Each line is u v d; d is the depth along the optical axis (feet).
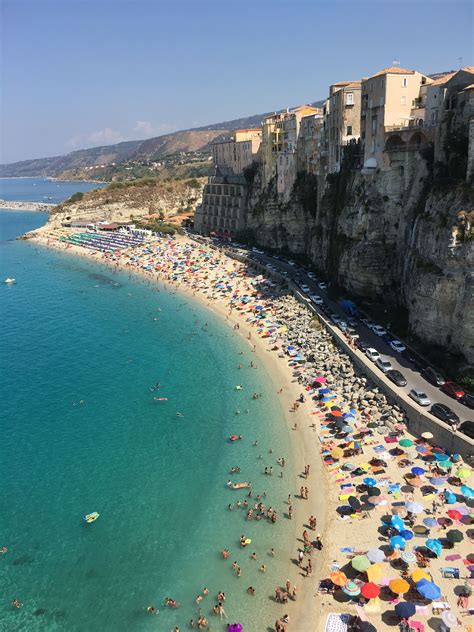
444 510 141.59
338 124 321.93
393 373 198.90
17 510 163.53
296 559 135.13
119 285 434.71
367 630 111.04
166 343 292.20
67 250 613.93
